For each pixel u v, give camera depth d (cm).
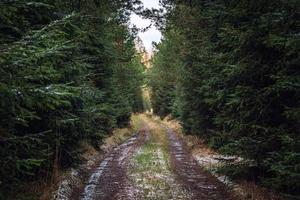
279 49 941
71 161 1372
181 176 1555
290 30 919
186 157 2189
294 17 921
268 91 984
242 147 1093
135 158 2123
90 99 1349
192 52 2120
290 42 830
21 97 657
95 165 1884
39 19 1029
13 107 666
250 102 1073
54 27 806
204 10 1867
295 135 914
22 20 915
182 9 2161
